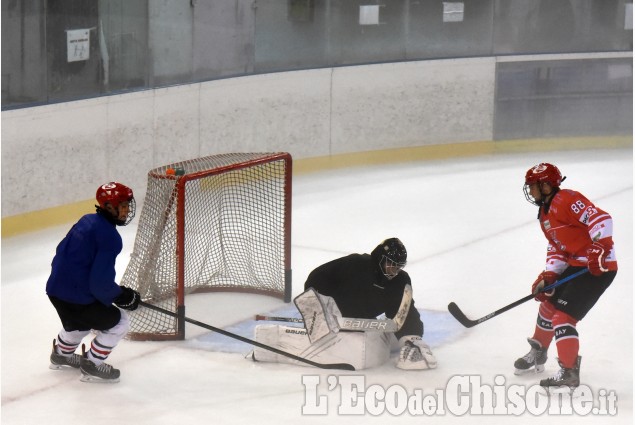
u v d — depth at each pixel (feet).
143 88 52.80
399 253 28.04
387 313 29.66
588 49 70.08
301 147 61.46
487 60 67.05
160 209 33.17
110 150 50.49
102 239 27.12
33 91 46.88
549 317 28.60
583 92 69.46
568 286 27.53
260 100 58.90
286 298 36.50
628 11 69.87
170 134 54.03
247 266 37.93
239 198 39.73
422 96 65.67
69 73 48.62
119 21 51.06
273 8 60.13
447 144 66.95
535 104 68.69
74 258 27.45
